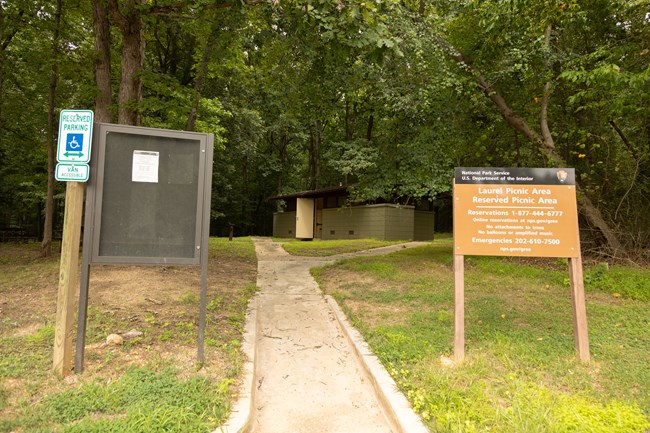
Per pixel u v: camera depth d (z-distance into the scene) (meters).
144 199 3.83
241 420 3.07
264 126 26.73
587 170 10.70
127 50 8.97
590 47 10.30
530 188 4.42
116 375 3.60
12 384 3.36
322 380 4.21
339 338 5.30
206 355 4.13
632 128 10.58
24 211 32.00
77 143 3.65
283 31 8.88
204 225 3.91
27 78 13.38
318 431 3.30
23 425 2.76
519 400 3.20
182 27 10.75
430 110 10.27
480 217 4.43
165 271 8.09
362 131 24.72
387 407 3.46
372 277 8.45
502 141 12.37
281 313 6.24
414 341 4.66
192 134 3.97
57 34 10.84
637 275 7.41
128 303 5.71
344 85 10.14
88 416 2.87
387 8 7.67
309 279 8.72
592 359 4.13
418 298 6.66
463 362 4.00
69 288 3.62
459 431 2.83
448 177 10.52
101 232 3.72
